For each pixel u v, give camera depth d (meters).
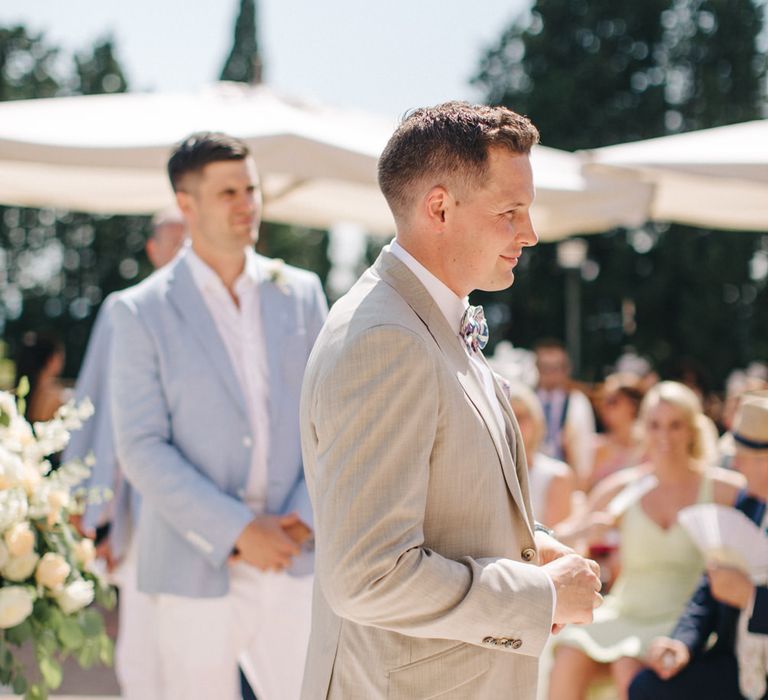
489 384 2.11
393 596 1.78
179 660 3.06
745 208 5.75
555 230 5.86
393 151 2.02
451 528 1.90
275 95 5.45
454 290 2.02
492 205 1.95
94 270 40.59
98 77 41.41
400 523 1.80
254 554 2.93
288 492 3.16
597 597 1.98
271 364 3.19
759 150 4.91
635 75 33.44
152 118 4.84
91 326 40.38
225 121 4.77
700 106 33.09
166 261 4.44
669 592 4.17
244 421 3.11
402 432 1.81
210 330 3.12
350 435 1.81
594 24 33.44
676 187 5.60
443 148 1.95
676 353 31.38
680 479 4.30
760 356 31.05
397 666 1.90
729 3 33.12
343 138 4.79
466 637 1.84
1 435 2.66
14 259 40.31
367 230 6.75
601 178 5.32
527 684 1.99
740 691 3.54
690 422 4.29
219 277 3.18
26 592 2.46
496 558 1.89
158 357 3.08
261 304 3.24
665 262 31.44
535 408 5.04
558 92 32.25
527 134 1.99
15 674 2.50
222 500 2.97
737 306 31.45
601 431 9.42
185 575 3.01
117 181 5.32
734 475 4.33
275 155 4.55
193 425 3.08
